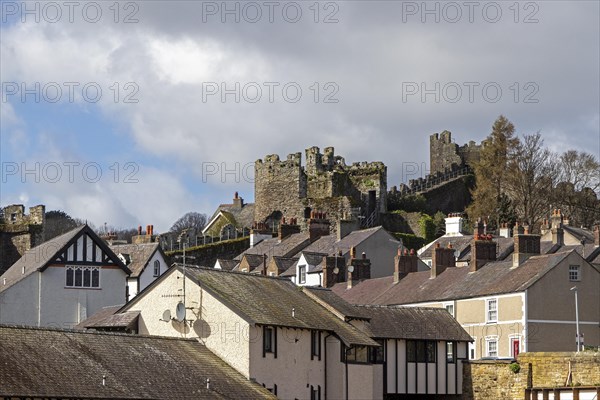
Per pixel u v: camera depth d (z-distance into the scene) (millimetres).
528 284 112875
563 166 177125
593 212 173125
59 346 80438
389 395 105812
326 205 170000
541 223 161500
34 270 122688
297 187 173250
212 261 162375
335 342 96688
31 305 122250
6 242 156750
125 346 84625
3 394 72500
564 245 135625
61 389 75688
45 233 170375
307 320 95250
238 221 185500
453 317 111125
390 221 169875
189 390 82750
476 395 105625
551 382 99375
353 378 97500
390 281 130375
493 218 168500
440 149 191125
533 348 112125
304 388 94062
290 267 143375
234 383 86625
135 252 139875
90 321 103625
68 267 124312
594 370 96812
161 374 83188
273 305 94812
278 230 162125
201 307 91875
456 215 156375
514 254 119438
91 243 125812
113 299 126062
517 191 173625
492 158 176125
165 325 93562
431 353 107312
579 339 111625
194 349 89375
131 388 79562
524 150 176625
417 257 133875
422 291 124188
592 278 115688
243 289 95188
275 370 91312
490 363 104688
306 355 94562
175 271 93562
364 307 105938
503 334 114438
